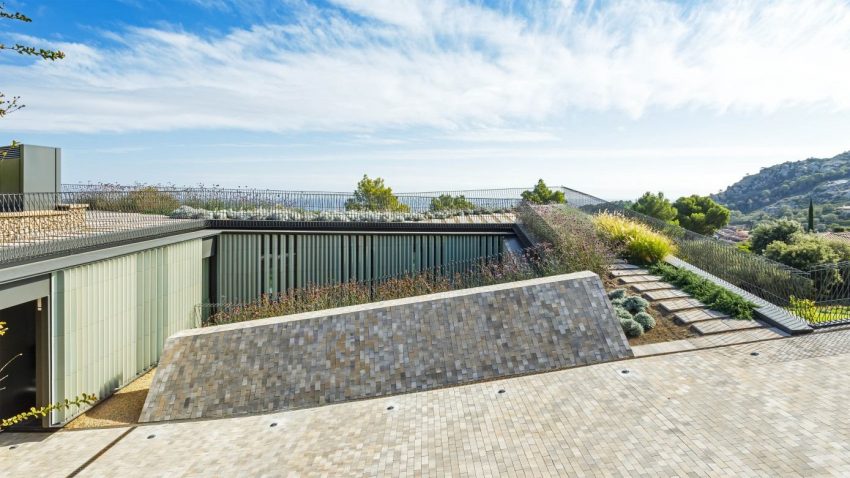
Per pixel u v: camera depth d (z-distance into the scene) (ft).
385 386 27.27
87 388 29.68
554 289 30.83
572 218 51.08
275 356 28.71
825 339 27.20
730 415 19.77
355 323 29.73
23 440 25.73
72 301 28.48
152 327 37.45
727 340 28.25
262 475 19.72
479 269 48.73
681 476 16.11
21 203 38.63
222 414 26.84
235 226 49.85
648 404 21.59
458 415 23.04
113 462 22.36
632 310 33.09
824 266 33.83
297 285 51.34
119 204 54.29
